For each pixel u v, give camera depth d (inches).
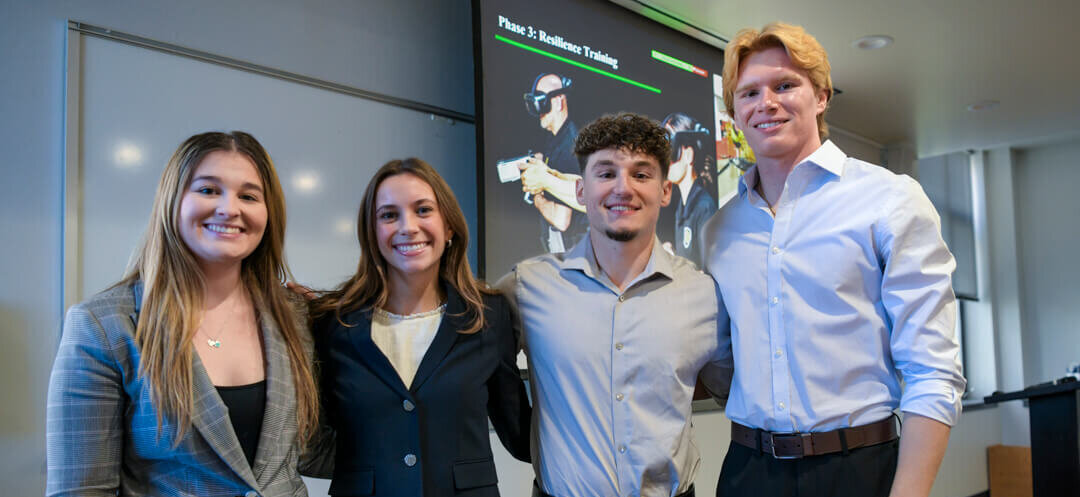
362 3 128.9
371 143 127.0
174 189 55.5
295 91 118.3
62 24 98.0
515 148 136.3
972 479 256.4
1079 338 277.7
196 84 107.9
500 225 132.4
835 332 61.4
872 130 257.8
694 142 174.7
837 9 163.8
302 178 117.6
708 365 71.6
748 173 68.6
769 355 63.6
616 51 158.2
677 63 172.7
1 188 92.3
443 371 64.1
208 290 58.5
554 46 145.3
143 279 55.9
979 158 298.4
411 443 61.4
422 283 67.2
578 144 68.0
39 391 93.7
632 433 65.4
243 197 57.9
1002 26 172.6
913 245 59.0
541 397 68.8
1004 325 288.4
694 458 69.6
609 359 66.8
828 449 60.0
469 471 62.9
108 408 52.2
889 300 59.8
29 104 94.9
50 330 94.8
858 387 60.9
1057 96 222.2
